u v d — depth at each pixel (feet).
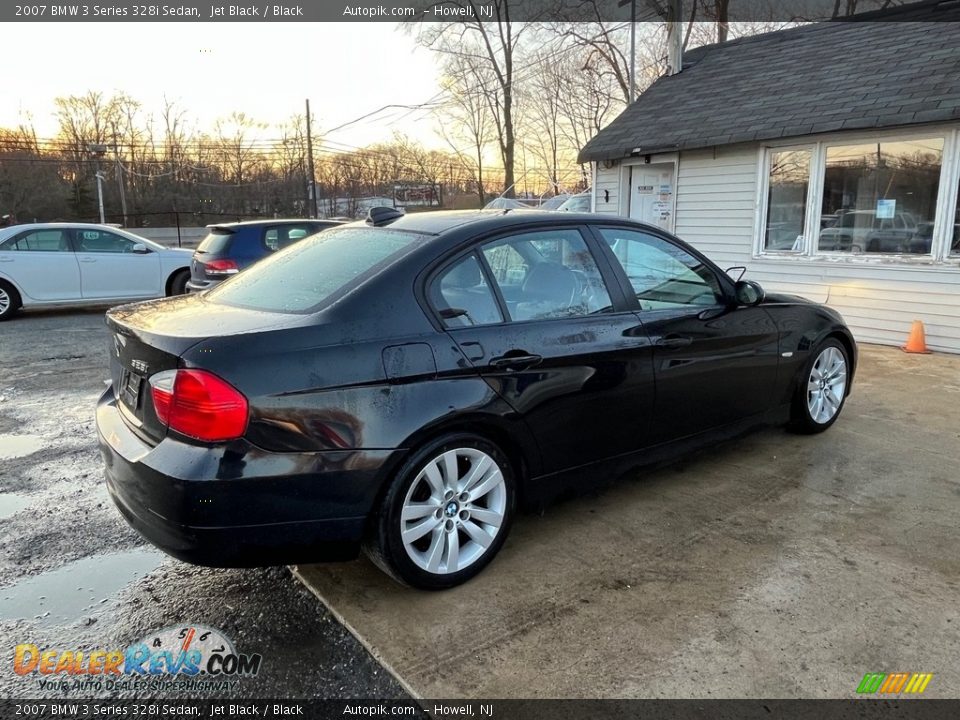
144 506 7.97
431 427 8.68
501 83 91.50
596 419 10.57
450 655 7.93
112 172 165.68
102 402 10.03
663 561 9.93
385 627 8.47
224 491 7.58
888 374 21.17
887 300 25.62
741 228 29.71
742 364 12.84
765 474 13.16
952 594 9.00
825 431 15.61
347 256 10.04
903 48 27.02
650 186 33.47
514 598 9.05
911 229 24.98
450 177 132.67
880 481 12.78
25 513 11.83
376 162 142.72
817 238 27.27
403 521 8.67
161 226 166.30
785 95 28.58
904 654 7.81
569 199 47.47
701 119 30.63
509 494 9.79
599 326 10.63
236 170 167.73
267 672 7.72
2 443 15.49
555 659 7.81
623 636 8.20
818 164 26.68
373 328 8.57
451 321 9.19
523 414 9.60
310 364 8.04
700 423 12.34
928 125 23.45
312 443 7.98
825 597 8.95
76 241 35.37
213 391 7.61
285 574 9.82
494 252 9.97
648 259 11.90
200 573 9.86
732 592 9.09
